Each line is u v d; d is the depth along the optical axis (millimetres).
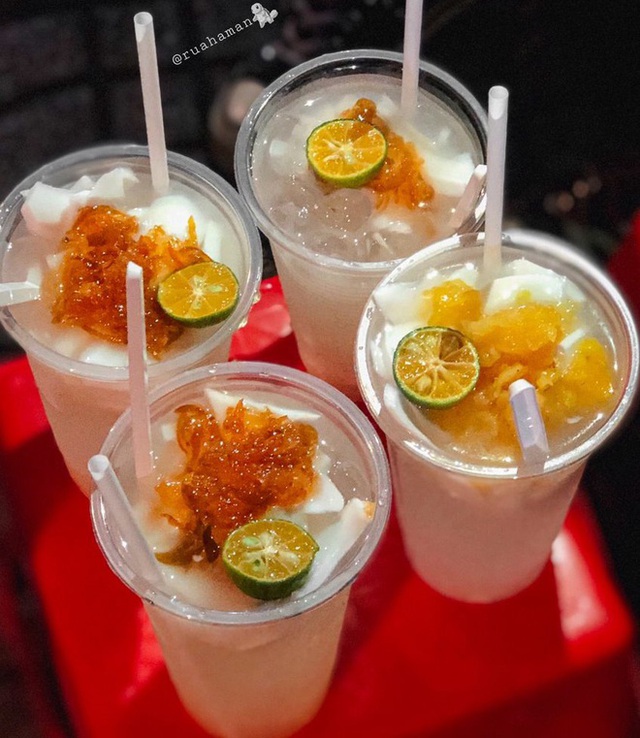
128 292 293
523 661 391
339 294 413
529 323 357
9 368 458
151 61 357
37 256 390
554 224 710
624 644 398
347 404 349
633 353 354
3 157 731
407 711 382
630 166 704
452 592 403
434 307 369
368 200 415
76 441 398
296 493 333
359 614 400
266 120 439
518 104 662
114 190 398
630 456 611
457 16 600
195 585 319
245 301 377
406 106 432
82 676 384
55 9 758
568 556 417
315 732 378
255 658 328
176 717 378
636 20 622
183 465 344
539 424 316
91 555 408
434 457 341
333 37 616
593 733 405
